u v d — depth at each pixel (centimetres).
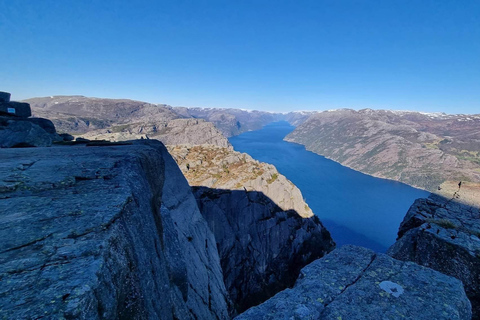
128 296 501
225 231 6341
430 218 1344
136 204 743
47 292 324
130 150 1220
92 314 336
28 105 2659
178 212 2167
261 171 8638
